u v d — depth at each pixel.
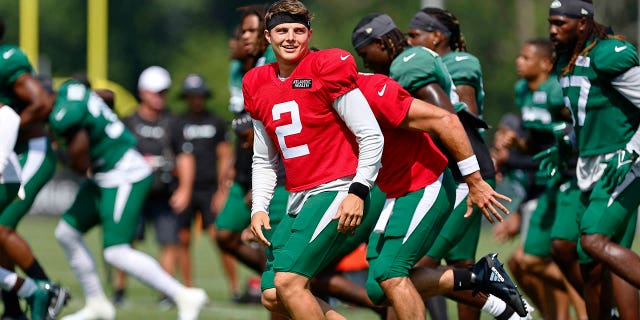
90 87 32.50
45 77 32.47
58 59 185.25
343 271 26.81
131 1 180.38
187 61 161.62
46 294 27.67
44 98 28.45
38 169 29.02
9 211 28.19
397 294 21.34
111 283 44.38
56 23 183.62
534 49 31.73
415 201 21.41
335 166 20.34
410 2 169.38
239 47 28.86
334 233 20.30
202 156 44.44
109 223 31.06
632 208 23.58
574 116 24.80
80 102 30.55
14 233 28.28
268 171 21.78
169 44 183.00
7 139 26.00
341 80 19.80
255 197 21.72
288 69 20.33
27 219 108.06
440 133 20.78
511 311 22.70
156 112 44.28
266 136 21.45
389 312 24.42
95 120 30.78
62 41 185.12
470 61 24.58
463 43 25.91
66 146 31.08
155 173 42.88
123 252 30.98
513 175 35.06
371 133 19.91
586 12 24.11
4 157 25.91
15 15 182.00
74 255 31.23
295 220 20.52
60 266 53.59
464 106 23.41
